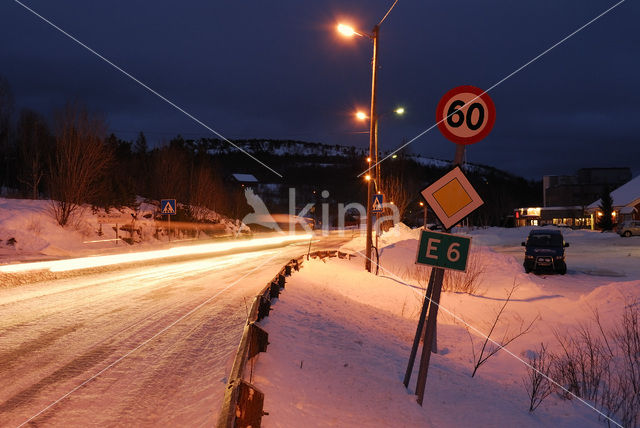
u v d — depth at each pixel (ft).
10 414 14.92
